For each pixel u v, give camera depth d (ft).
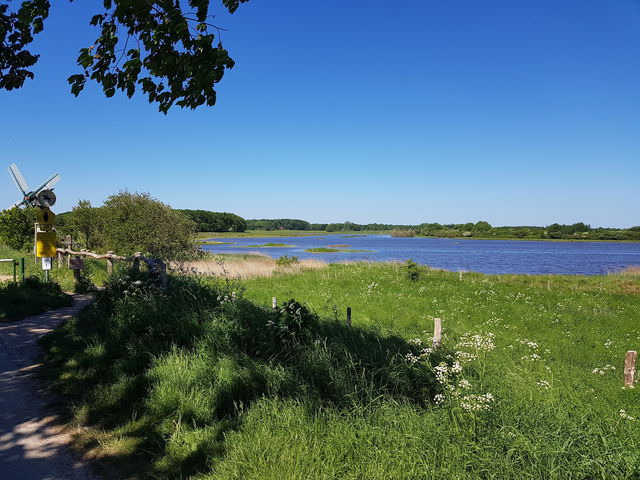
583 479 11.45
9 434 13.75
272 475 11.31
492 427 13.52
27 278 39.34
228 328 20.63
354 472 11.57
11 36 21.16
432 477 11.16
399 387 17.76
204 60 14.43
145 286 26.66
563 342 38.24
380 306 51.75
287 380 16.61
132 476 11.75
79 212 81.82
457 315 48.44
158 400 15.44
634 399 21.89
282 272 87.40
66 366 19.35
